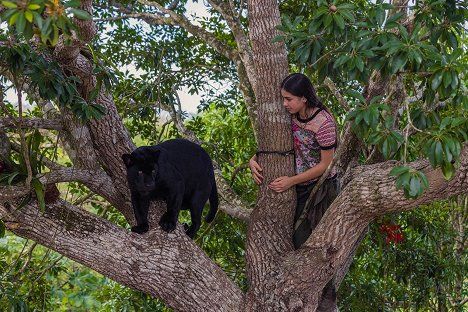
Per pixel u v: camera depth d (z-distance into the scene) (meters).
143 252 3.57
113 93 5.72
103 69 3.26
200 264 3.71
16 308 4.46
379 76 3.68
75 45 3.12
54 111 4.25
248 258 3.81
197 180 3.75
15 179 3.31
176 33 6.27
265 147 3.76
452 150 2.68
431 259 5.88
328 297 4.00
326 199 3.63
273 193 3.74
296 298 3.63
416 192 2.72
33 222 3.42
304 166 3.64
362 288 5.58
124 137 3.83
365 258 6.07
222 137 6.00
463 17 3.24
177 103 5.34
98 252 3.51
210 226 5.40
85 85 3.55
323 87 5.22
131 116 5.65
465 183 3.03
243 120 5.93
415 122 3.36
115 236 3.56
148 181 3.31
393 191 3.22
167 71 5.69
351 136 3.98
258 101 3.77
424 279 5.83
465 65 2.77
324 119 3.38
